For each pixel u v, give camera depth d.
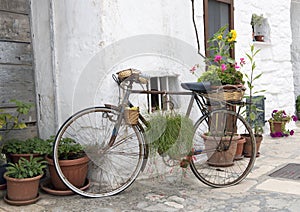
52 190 2.96
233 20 4.93
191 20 4.05
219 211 2.57
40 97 3.65
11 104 3.48
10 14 3.45
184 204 2.73
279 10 6.04
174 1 3.79
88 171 3.26
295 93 7.86
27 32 3.61
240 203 2.71
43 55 3.57
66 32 3.36
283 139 5.32
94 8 3.11
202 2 4.28
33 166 2.79
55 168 2.82
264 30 5.86
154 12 3.56
